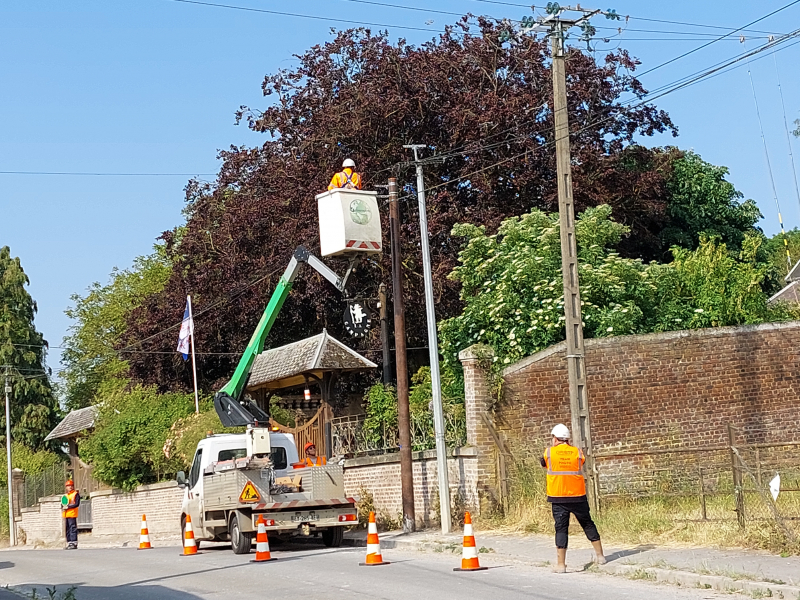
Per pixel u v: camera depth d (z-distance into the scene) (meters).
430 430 23.11
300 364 29.19
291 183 33.28
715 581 11.82
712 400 22.25
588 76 33.19
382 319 30.56
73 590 13.66
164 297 39.69
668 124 34.66
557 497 13.77
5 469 54.00
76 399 66.69
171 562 18.69
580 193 31.66
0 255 65.00
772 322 22.80
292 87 35.31
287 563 16.70
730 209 39.41
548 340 23.20
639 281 24.38
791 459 22.00
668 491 19.91
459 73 32.75
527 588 12.40
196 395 33.06
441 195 30.97
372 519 16.09
